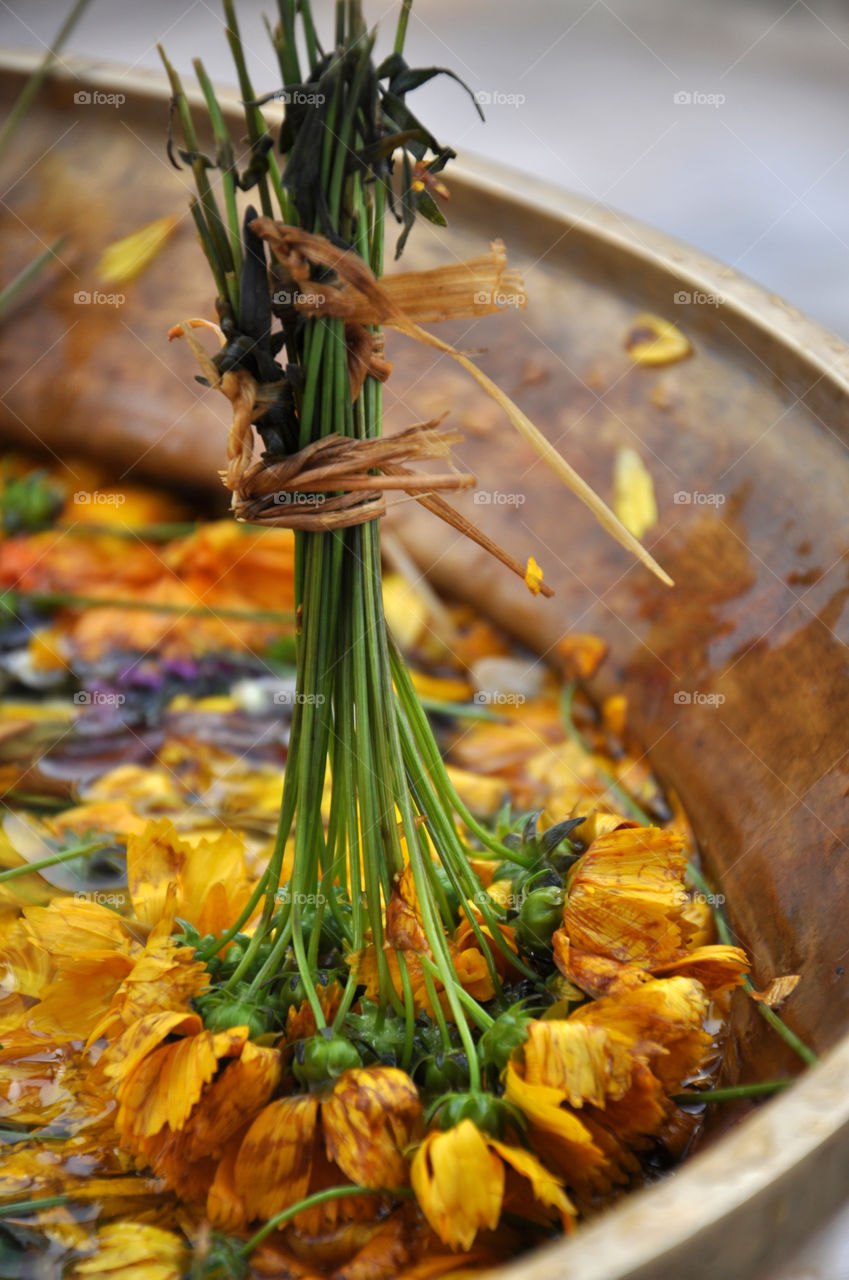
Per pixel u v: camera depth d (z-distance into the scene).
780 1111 0.77
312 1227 0.82
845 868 0.91
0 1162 0.86
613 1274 0.74
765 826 0.97
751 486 1.05
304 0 0.82
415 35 2.21
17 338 1.36
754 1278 0.76
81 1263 0.83
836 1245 0.77
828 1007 0.86
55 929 0.87
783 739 0.99
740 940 0.95
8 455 1.38
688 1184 0.76
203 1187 0.83
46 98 1.33
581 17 2.28
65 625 1.21
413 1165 0.80
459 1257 0.82
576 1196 0.83
